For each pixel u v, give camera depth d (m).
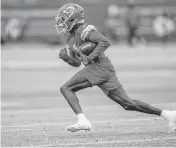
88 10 104.69
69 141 20.17
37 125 24.80
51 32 102.75
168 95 36.22
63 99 35.50
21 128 23.91
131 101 20.80
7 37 99.88
